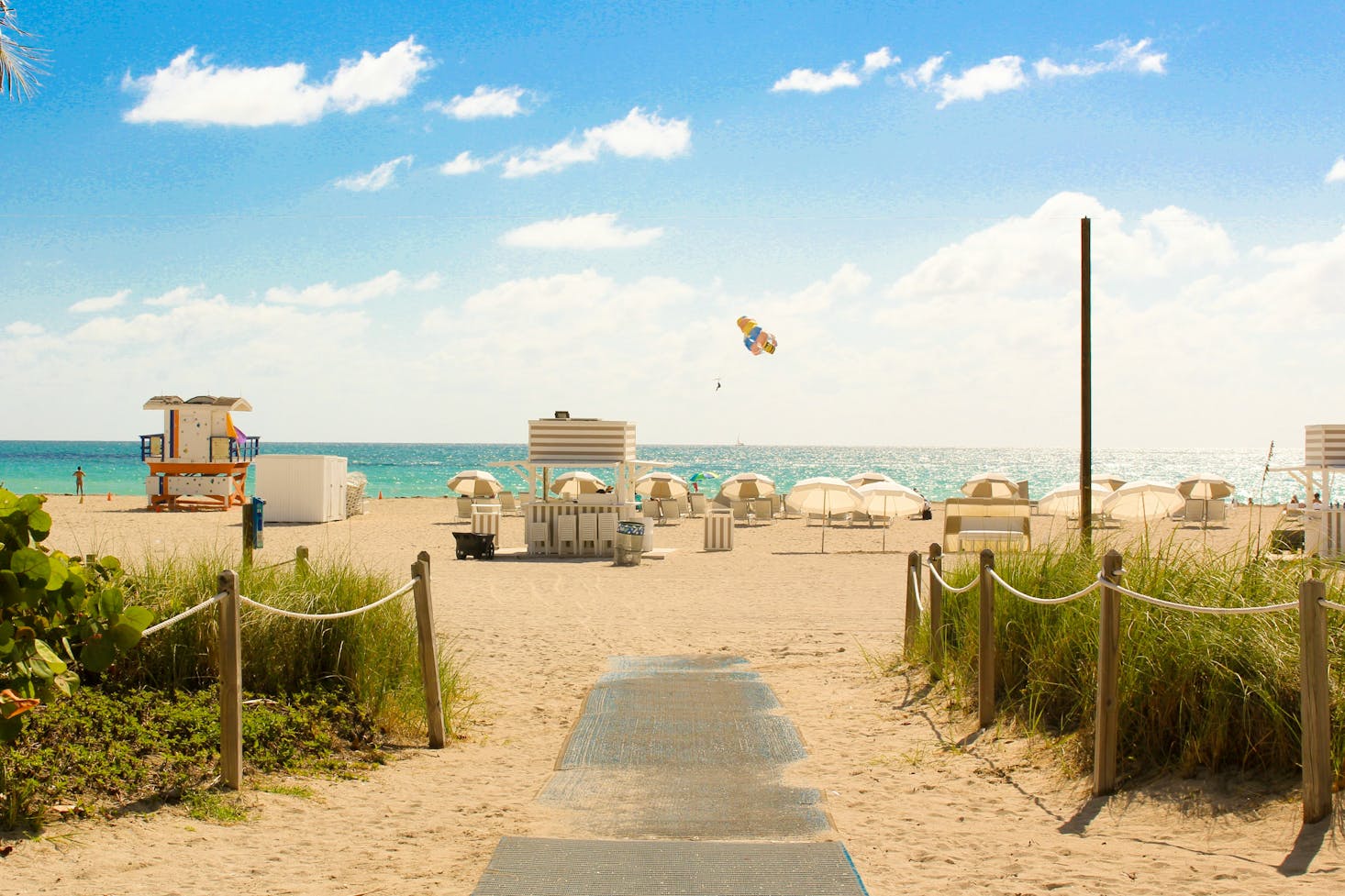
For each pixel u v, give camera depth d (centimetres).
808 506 2666
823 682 902
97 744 539
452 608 1427
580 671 965
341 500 3406
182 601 697
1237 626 553
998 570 783
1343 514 1922
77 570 498
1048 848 462
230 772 527
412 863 437
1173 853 448
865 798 555
